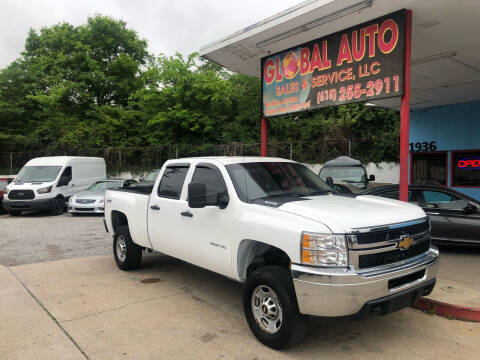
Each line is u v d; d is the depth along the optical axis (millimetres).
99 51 32625
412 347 3824
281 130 24281
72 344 3928
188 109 23875
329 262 3395
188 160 5508
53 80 29625
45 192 14523
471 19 6742
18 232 10805
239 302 5172
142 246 6316
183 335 4137
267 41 8094
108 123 28203
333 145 19734
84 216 14578
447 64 9242
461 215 7461
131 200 6418
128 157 25891
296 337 3635
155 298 5309
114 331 4238
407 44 6367
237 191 4426
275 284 3668
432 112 13938
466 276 6027
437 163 13898
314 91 7934
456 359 3580
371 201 4465
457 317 4512
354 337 4059
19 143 30172
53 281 6090
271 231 3795
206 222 4711
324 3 6371
